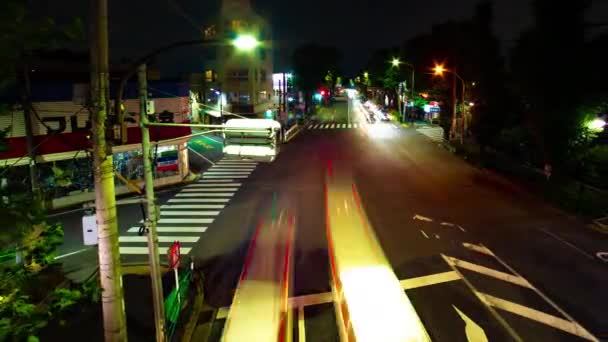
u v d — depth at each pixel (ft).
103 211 27.04
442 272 49.34
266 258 53.83
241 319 36.37
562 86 81.76
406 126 200.85
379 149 135.64
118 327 28.17
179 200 82.79
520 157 110.11
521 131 113.09
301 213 72.28
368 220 67.15
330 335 37.50
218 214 73.82
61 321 19.10
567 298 43.34
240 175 102.78
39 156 67.56
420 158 120.26
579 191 73.41
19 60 17.67
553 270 49.73
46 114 68.74
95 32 25.09
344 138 161.07
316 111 288.71
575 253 54.54
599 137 96.84
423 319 39.52
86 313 38.99
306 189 87.76
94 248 58.54
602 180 80.48
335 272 42.52
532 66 84.33
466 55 140.77
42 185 70.13
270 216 71.41
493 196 80.94
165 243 61.31
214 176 102.63
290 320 39.58
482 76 133.69
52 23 17.12
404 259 52.95
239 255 56.29
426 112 231.09
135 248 59.93
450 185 89.71
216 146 142.82
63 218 70.28
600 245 57.06
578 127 83.30
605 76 81.20
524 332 37.45
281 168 109.19
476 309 41.32
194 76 182.50
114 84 78.54
